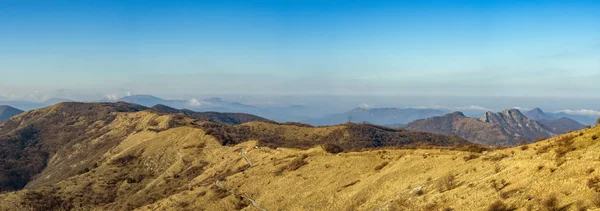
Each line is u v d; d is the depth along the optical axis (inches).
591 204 956.6
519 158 1609.3
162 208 3371.1
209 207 2960.1
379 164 2554.1
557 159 1369.3
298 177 2893.7
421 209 1503.4
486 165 1728.6
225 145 5639.8
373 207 1878.7
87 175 5900.6
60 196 4921.3
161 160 5831.7
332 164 2915.8
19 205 4485.7
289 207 2417.6
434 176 1898.4
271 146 4680.1
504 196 1263.5
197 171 4827.8
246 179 3348.9
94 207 4589.1
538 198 1137.4
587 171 1155.3
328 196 2345.0
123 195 4970.5
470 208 1290.6
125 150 6850.4
